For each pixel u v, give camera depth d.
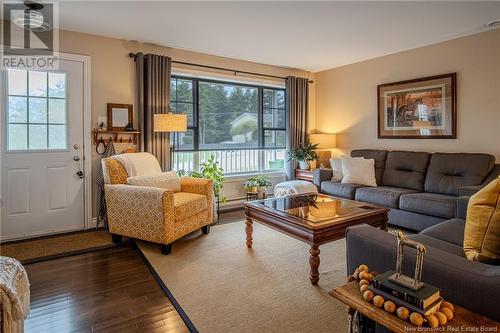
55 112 3.46
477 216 1.49
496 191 1.44
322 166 4.99
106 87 3.73
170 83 4.07
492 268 1.18
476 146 3.67
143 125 3.88
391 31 3.55
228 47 4.14
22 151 3.30
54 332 1.78
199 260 2.77
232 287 2.29
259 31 3.55
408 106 4.27
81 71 3.58
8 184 3.25
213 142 4.86
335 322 1.85
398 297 1.08
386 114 4.55
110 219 3.20
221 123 4.93
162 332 1.78
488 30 3.52
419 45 4.08
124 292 2.23
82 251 3.00
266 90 5.38
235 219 4.18
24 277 1.62
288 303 2.06
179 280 2.39
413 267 1.31
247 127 5.20
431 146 4.09
